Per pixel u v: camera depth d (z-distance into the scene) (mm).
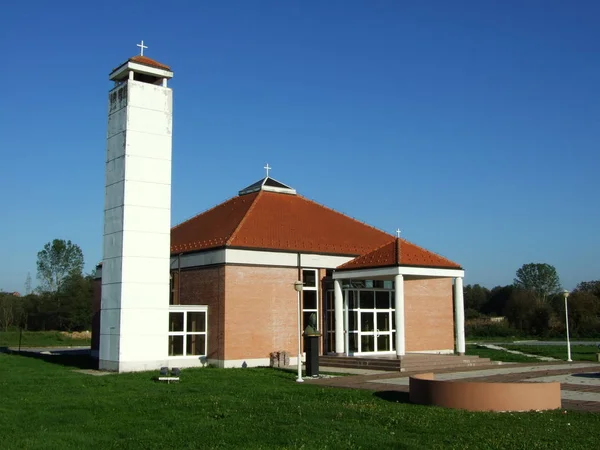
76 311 80688
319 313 31109
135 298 26031
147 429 13680
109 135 27984
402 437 12539
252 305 28875
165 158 27484
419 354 30406
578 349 41250
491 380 22188
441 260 29672
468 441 12055
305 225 33531
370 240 34969
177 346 27969
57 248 96125
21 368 27875
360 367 27656
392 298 32875
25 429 13844
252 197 35031
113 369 25828
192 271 30500
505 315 82062
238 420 14320
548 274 112062
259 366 28531
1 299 80938
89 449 12023
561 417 14312
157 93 27641
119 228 26422
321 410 15430
